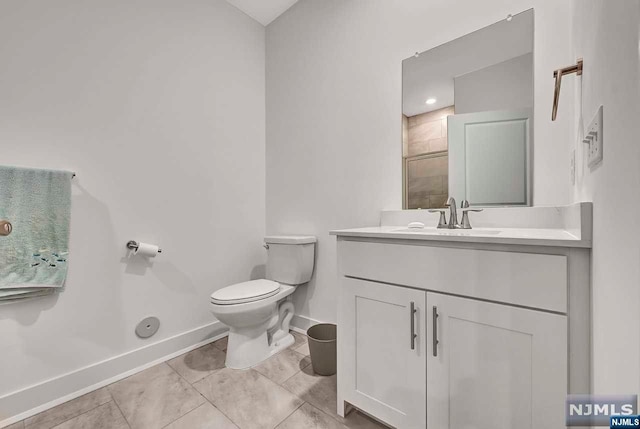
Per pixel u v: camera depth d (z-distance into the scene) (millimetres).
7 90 1196
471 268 864
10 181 1179
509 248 802
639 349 399
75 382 1337
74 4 1383
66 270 1300
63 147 1335
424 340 957
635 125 405
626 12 438
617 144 489
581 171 857
